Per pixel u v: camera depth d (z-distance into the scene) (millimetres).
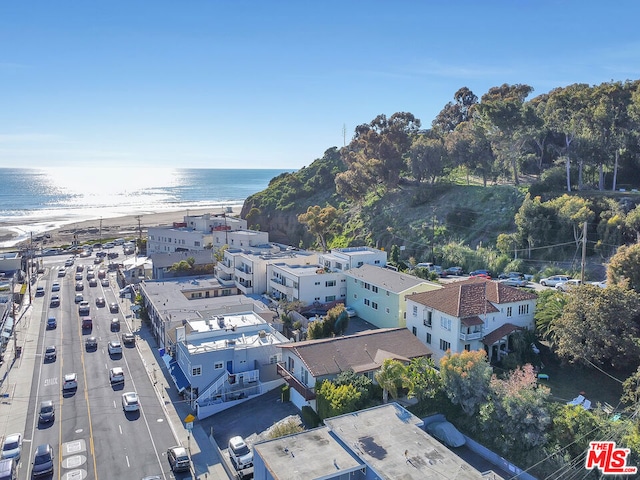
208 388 45375
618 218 69062
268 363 48531
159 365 55438
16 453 37219
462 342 46250
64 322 71000
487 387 38062
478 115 111500
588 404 38500
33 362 56250
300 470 28562
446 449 31031
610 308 42406
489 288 51156
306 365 43438
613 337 41531
